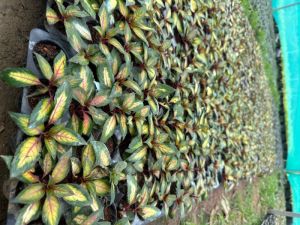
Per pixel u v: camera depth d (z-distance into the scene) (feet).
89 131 2.23
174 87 3.36
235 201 5.40
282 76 8.80
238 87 5.26
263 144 6.69
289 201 8.29
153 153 2.96
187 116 3.55
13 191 1.86
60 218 2.07
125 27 2.66
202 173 3.85
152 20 3.02
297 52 8.46
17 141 1.91
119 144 2.63
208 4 4.25
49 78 2.02
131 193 2.58
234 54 5.11
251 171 5.71
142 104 2.67
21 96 2.03
